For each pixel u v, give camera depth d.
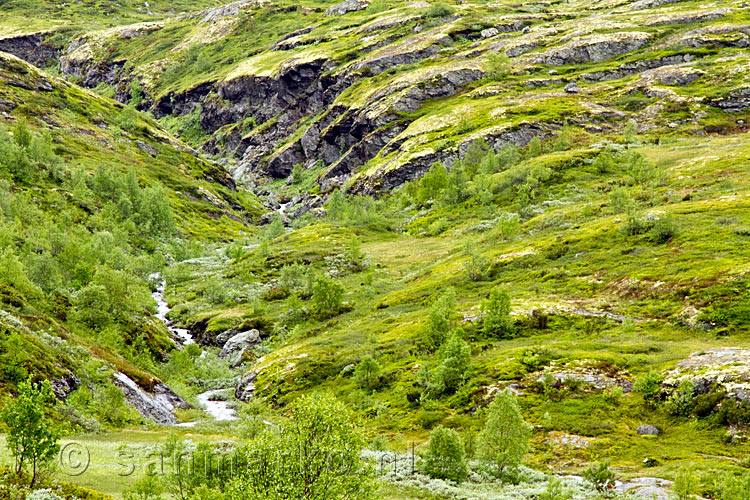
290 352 85.25
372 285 113.75
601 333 63.47
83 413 48.75
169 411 63.41
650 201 111.31
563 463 40.44
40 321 62.00
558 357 57.34
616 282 76.06
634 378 50.53
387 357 73.06
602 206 118.25
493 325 70.06
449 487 33.81
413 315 88.62
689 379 46.12
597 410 47.25
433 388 59.59
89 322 79.12
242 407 66.75
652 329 61.50
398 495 32.09
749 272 63.81
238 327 104.12
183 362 84.62
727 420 41.03
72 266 100.06
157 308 121.94
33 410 22.34
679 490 28.53
